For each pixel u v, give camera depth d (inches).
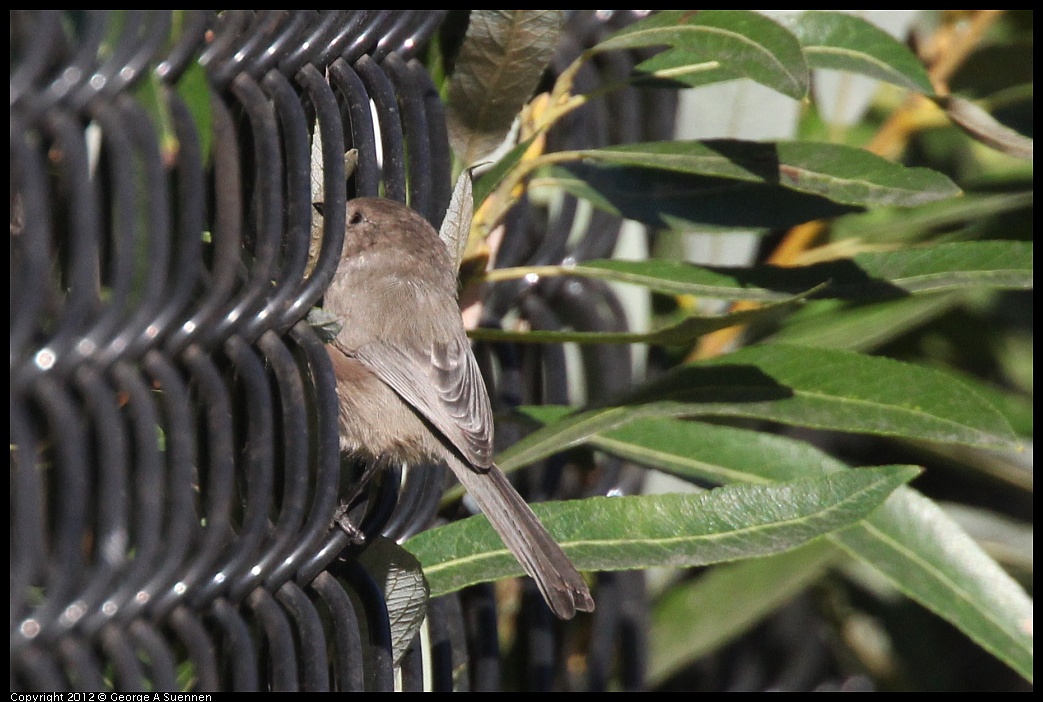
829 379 303.6
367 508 295.9
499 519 288.0
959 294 398.6
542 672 366.6
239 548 229.5
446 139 308.7
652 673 402.9
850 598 458.0
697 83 323.3
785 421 299.4
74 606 203.2
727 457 330.0
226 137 230.5
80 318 203.8
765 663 452.8
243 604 237.3
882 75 328.2
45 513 227.0
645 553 285.1
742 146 305.4
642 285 325.1
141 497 210.5
